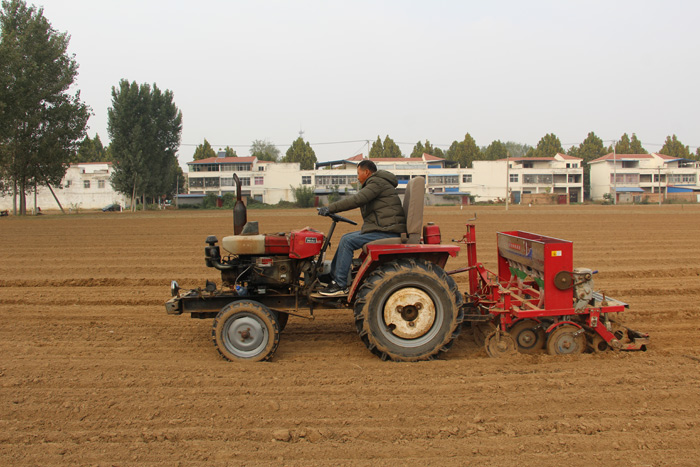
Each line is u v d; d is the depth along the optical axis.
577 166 80.00
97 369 4.32
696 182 77.56
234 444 3.07
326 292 4.85
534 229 17.92
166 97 51.25
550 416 3.40
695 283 8.20
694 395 3.69
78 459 2.90
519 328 4.78
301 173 70.81
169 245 13.90
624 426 3.24
